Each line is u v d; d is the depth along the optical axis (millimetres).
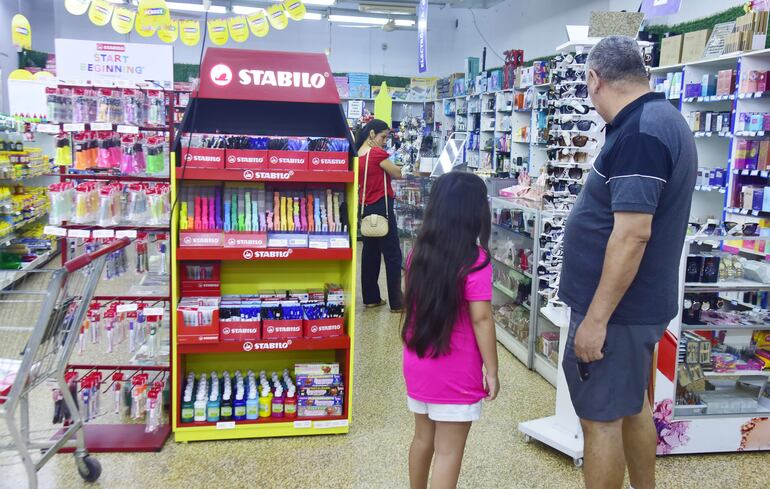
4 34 12789
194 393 3330
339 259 3484
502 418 3537
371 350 4699
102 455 3010
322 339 3240
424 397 2193
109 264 3449
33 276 6297
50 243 7023
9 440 3119
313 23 16406
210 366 3568
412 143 11078
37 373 2508
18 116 7875
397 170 5605
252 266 3553
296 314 3219
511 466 2994
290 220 3262
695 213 6289
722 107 6137
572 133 4176
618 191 1933
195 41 6035
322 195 3449
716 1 6547
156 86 3232
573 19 9961
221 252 3109
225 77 3205
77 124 3031
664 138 1928
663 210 2006
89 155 3201
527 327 4461
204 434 3182
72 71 3246
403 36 16953
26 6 14398
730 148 5484
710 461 3078
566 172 4254
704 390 3381
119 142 3273
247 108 3520
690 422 3102
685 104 6145
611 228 2055
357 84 14992
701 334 3291
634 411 2129
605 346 2064
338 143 3266
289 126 3574
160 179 3311
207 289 3359
